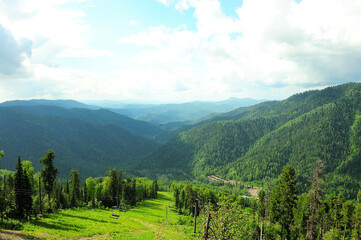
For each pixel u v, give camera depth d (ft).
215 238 58.03
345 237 257.34
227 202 63.62
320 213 268.00
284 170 178.09
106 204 346.33
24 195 176.65
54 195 273.95
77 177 337.93
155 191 575.79
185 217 300.81
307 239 152.15
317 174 137.08
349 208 251.39
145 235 172.04
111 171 356.18
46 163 227.20
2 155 148.97
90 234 156.15
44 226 159.02
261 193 255.91
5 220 150.61
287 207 174.09
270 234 216.95
